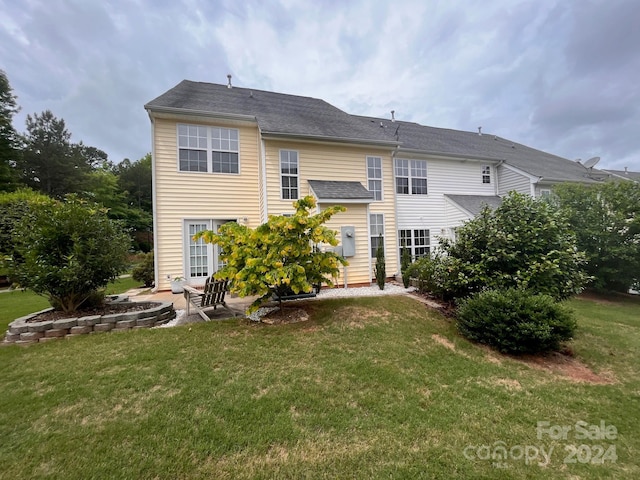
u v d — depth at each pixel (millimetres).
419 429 2715
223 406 2918
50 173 26484
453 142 15719
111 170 36688
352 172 10531
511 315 4543
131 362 3756
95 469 2143
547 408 3184
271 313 5848
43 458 2240
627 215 9516
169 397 3045
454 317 6035
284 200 9508
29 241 4883
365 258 9352
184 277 9156
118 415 2762
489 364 4215
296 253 5109
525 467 2326
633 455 2521
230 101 10711
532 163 16109
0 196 14133
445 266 6477
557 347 4539
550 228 5668
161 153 8984
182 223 9172
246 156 9961
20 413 2758
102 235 5355
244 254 5125
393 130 14938
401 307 6461
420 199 13055
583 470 2332
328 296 7531
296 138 9430
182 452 2320
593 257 9492
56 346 4238
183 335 4680
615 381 3932
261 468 2195
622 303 9008
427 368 3965
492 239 5793
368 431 2654
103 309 5500
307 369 3730
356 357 4121
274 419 2760
